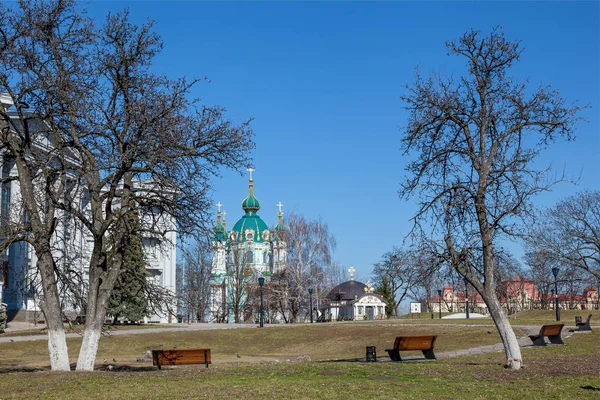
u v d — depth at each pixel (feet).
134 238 89.66
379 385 57.52
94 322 77.10
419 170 79.66
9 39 75.05
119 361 122.83
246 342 172.45
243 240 424.05
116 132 75.31
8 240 75.66
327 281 300.81
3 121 77.87
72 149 81.46
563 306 302.04
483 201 75.31
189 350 83.87
